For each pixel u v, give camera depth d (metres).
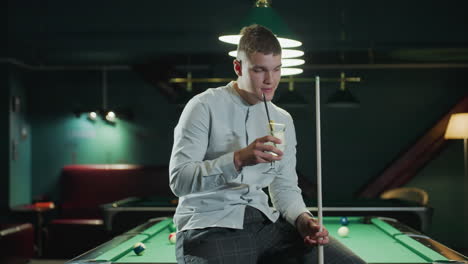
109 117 7.41
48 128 7.81
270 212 2.22
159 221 4.19
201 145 2.07
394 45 6.07
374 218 4.17
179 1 6.18
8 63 7.10
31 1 6.21
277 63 2.02
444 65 7.48
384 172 7.43
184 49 6.18
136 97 7.76
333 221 4.27
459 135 6.57
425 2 6.04
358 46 6.09
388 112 7.61
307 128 7.64
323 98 7.61
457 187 7.45
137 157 7.76
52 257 6.68
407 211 4.92
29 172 7.75
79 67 7.77
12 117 7.20
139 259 2.75
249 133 2.19
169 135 7.72
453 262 2.50
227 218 2.08
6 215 6.95
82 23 6.23
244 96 2.15
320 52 6.30
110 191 7.38
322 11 6.11
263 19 2.93
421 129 7.57
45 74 7.79
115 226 5.14
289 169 2.33
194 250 2.02
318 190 1.98
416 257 2.80
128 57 6.76
